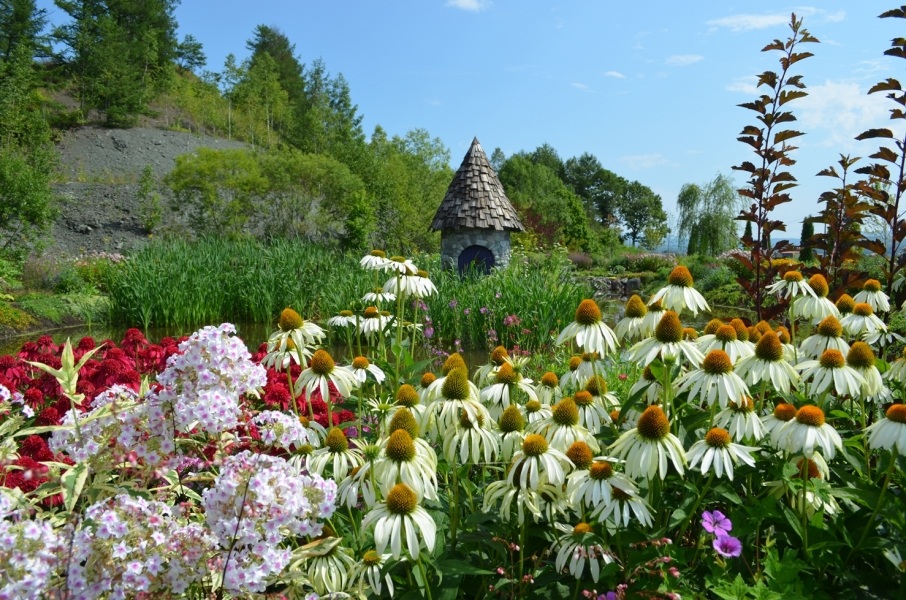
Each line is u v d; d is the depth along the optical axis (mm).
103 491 2062
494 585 2338
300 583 2119
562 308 10539
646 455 2203
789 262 5637
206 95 46219
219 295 13734
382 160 34406
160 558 1850
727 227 34531
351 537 2430
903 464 2383
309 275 13859
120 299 13922
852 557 2438
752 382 2553
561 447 2490
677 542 2361
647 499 2363
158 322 13719
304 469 2531
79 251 21062
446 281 12086
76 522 1813
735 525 2328
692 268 25672
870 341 3498
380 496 2285
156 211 24031
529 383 3135
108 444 2164
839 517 2379
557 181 70062
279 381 4234
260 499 1862
